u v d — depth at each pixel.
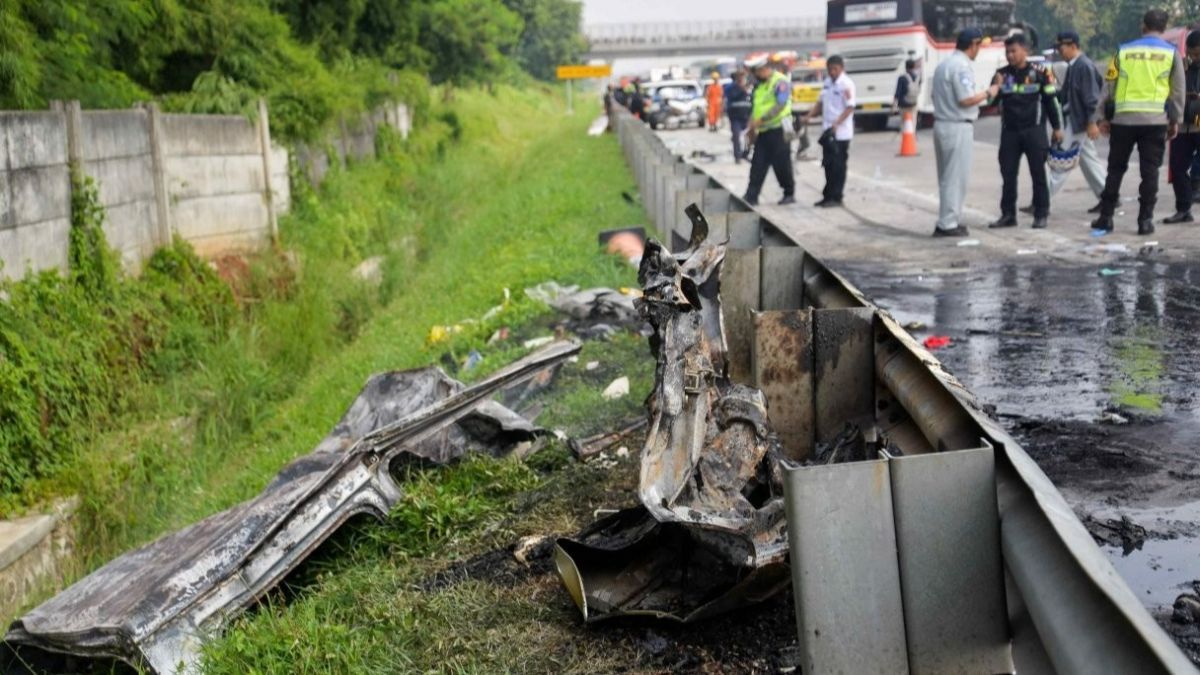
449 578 5.04
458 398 6.09
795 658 3.88
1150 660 2.08
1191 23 17.98
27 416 8.45
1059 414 6.17
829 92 16.11
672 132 43.78
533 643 4.22
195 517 8.42
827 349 5.02
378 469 5.66
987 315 8.64
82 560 8.19
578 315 10.52
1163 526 4.64
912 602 3.01
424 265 20.02
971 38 12.33
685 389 4.23
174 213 13.35
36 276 9.99
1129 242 11.32
